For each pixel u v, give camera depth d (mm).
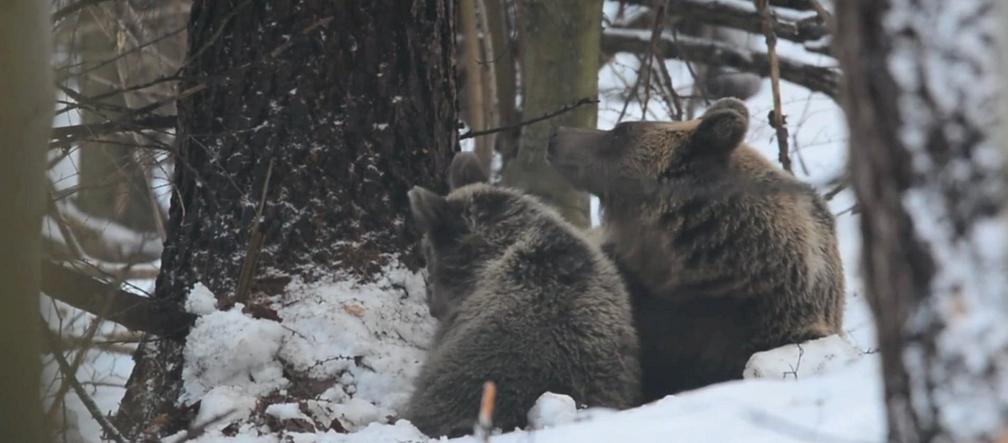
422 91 11969
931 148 5082
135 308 10680
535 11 17688
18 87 7867
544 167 17734
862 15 5180
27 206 8062
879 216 5195
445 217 11234
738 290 12102
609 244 12977
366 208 11531
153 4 18031
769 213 12133
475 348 10484
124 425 11016
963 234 5047
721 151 12289
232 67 11516
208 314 10875
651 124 12875
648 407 9031
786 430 7395
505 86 20906
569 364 10391
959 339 5043
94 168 13641
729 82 24578
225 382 10609
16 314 8102
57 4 12867
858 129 5238
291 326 10984
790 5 20625
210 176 11539
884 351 5281
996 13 5027
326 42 11500
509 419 10188
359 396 10797
